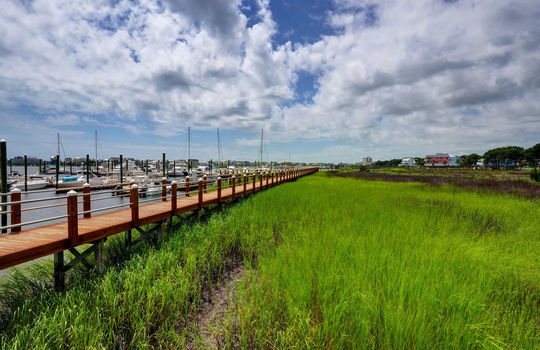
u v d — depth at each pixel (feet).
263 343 13.48
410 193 58.95
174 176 219.61
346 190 65.10
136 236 31.94
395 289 14.61
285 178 102.42
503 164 356.59
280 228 32.76
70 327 13.52
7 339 13.21
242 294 17.53
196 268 22.65
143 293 16.84
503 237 25.86
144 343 13.96
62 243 18.21
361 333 11.98
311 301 14.84
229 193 50.08
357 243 22.44
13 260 15.11
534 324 13.04
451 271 17.13
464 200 48.01
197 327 16.42
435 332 11.88
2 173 32.09
